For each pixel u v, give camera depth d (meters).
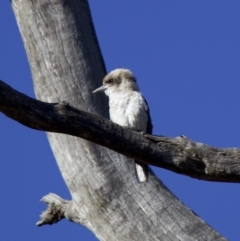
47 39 18.44
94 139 13.16
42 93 18.19
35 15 18.62
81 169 17.12
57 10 18.70
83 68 18.23
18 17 18.88
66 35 18.50
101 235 16.88
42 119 12.75
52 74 18.17
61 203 17.75
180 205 16.64
